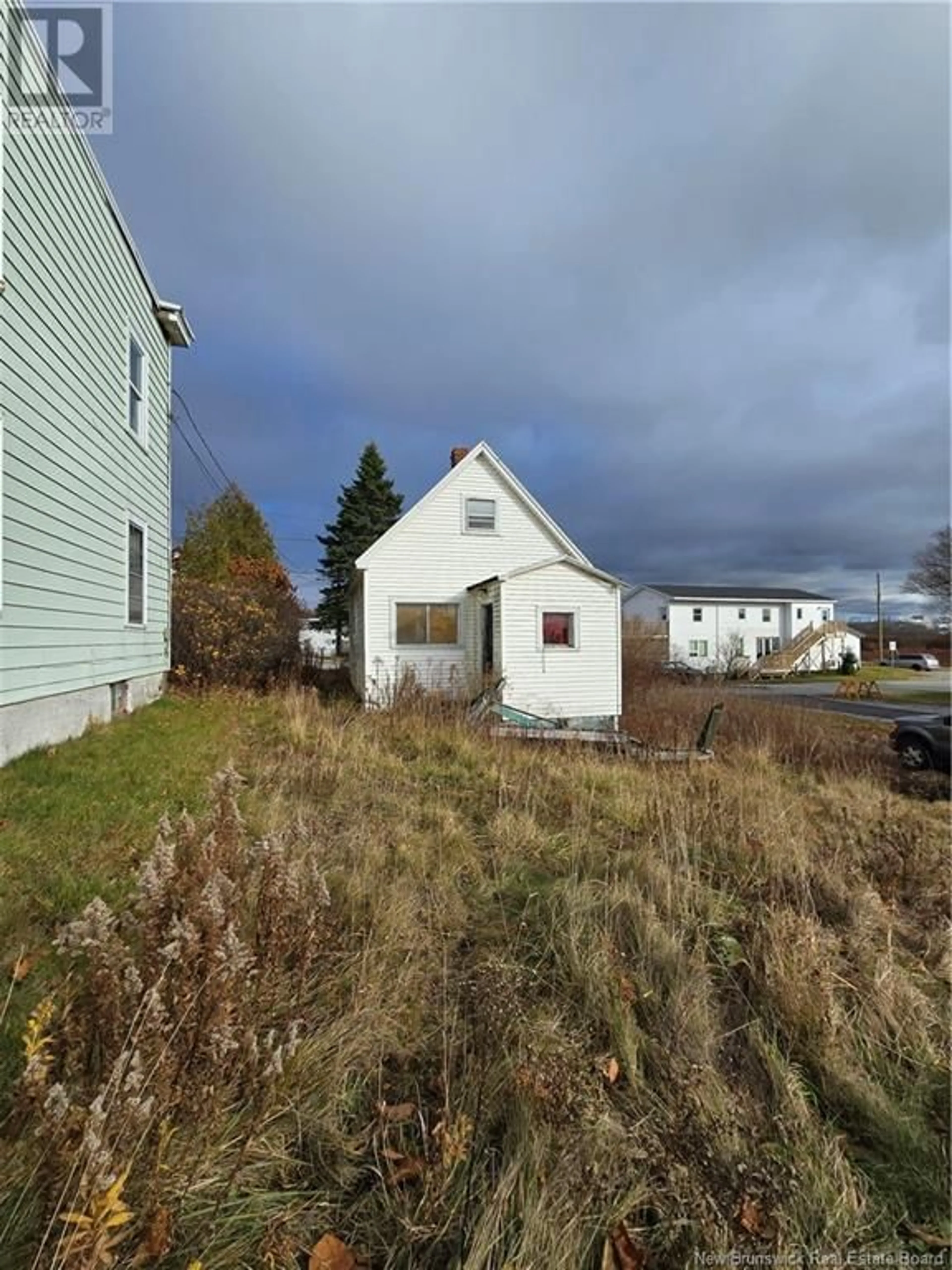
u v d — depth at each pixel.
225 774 2.73
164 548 10.61
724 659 35.59
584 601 13.20
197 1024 1.53
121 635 8.05
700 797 5.62
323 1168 1.58
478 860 3.81
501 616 12.70
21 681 5.18
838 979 2.57
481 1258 1.32
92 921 1.61
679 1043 2.14
